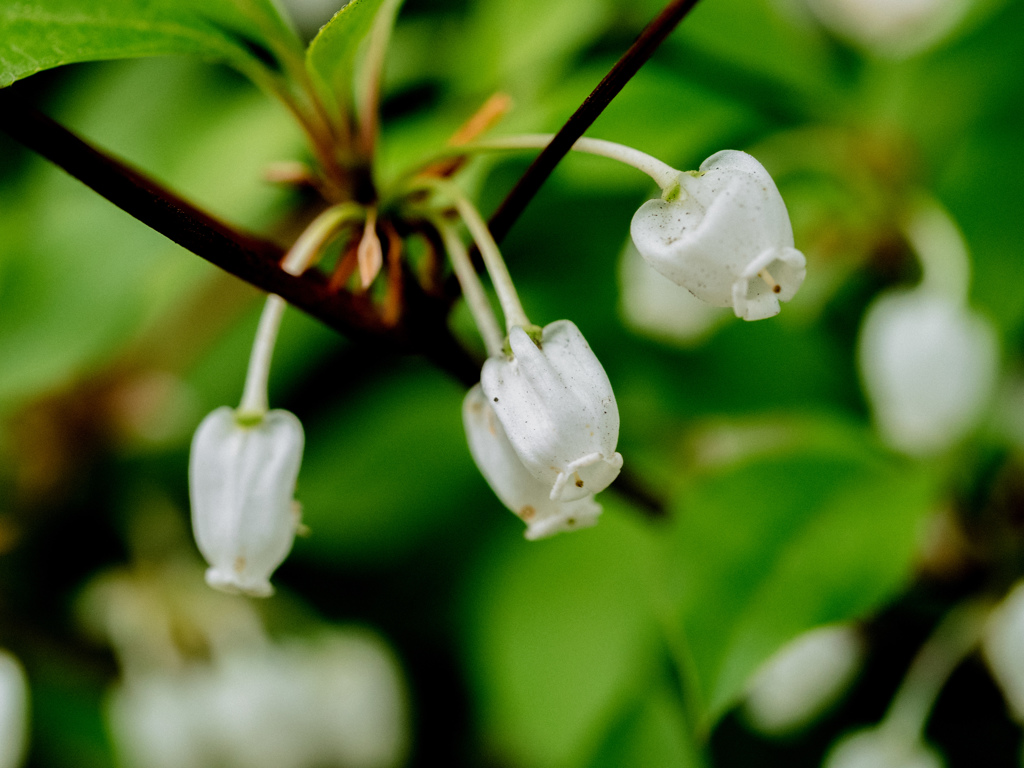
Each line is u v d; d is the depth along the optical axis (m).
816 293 0.24
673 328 0.23
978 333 0.21
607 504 0.23
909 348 0.21
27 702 0.24
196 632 0.24
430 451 0.25
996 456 0.21
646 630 0.22
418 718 0.26
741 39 0.24
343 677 0.25
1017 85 0.23
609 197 0.22
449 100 0.24
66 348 0.24
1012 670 0.20
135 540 0.25
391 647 0.25
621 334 0.24
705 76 0.24
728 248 0.16
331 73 0.17
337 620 0.26
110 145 0.27
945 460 0.21
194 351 0.27
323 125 0.18
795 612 0.18
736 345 0.23
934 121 0.24
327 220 0.17
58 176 0.26
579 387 0.16
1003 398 0.22
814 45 0.25
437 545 0.25
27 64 0.17
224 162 0.25
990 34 0.23
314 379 0.26
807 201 0.24
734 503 0.19
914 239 0.22
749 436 0.23
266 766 0.23
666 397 0.24
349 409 0.26
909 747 0.20
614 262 0.23
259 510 0.16
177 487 0.27
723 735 0.21
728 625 0.18
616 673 0.22
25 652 0.25
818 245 0.24
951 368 0.21
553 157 0.16
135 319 0.24
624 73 0.16
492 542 0.24
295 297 0.17
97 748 0.24
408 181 0.17
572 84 0.21
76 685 0.25
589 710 0.21
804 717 0.21
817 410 0.23
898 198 0.23
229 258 0.17
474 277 0.17
